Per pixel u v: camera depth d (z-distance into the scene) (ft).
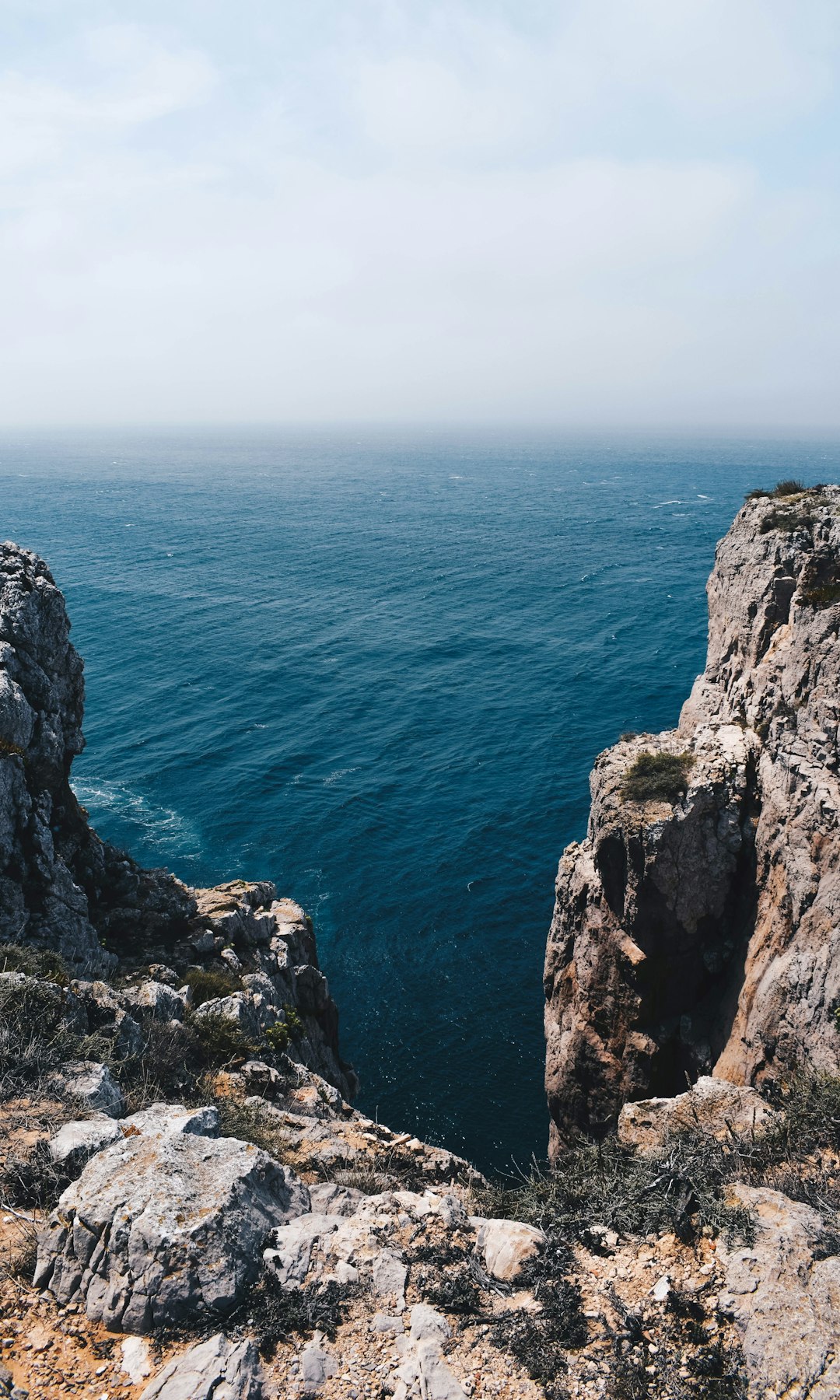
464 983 166.30
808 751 86.07
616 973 102.32
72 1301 30.50
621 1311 30.91
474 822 223.92
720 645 119.65
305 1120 58.39
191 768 250.37
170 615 416.67
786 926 84.38
